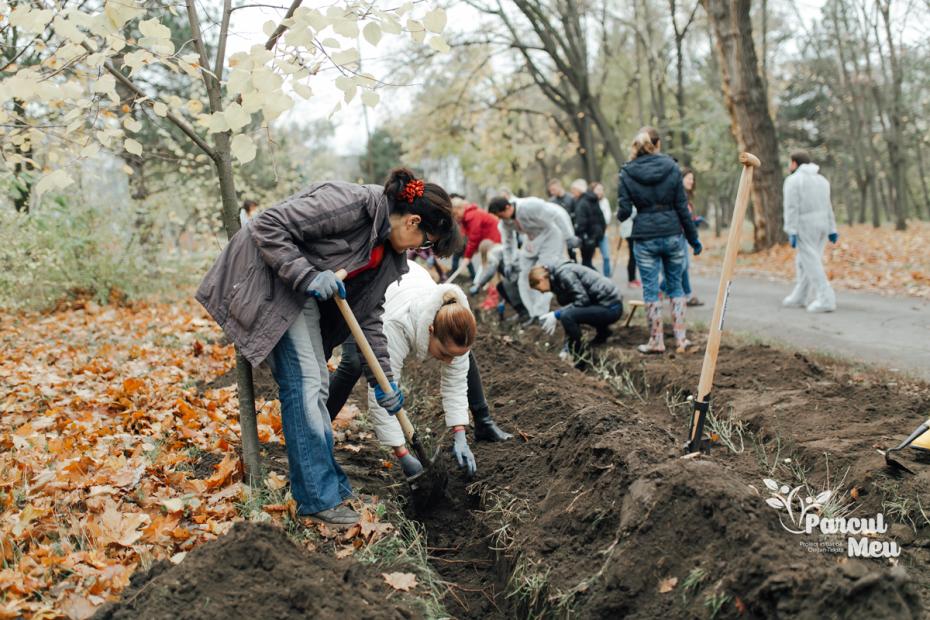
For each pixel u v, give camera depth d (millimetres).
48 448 4090
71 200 10000
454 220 3477
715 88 28281
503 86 27750
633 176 7000
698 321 8789
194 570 2561
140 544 3068
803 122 37000
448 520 4055
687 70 32156
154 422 4711
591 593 2895
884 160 35750
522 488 3979
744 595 2484
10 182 8008
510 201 8836
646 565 2838
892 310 9422
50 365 6734
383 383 3545
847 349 7273
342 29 3049
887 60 27031
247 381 3707
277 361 3395
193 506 3430
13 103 3814
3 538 2941
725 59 17297
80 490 3568
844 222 42281
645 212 7043
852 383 5410
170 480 3742
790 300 10211
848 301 10414
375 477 4254
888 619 2240
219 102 3674
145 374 6117
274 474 3793
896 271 12953
